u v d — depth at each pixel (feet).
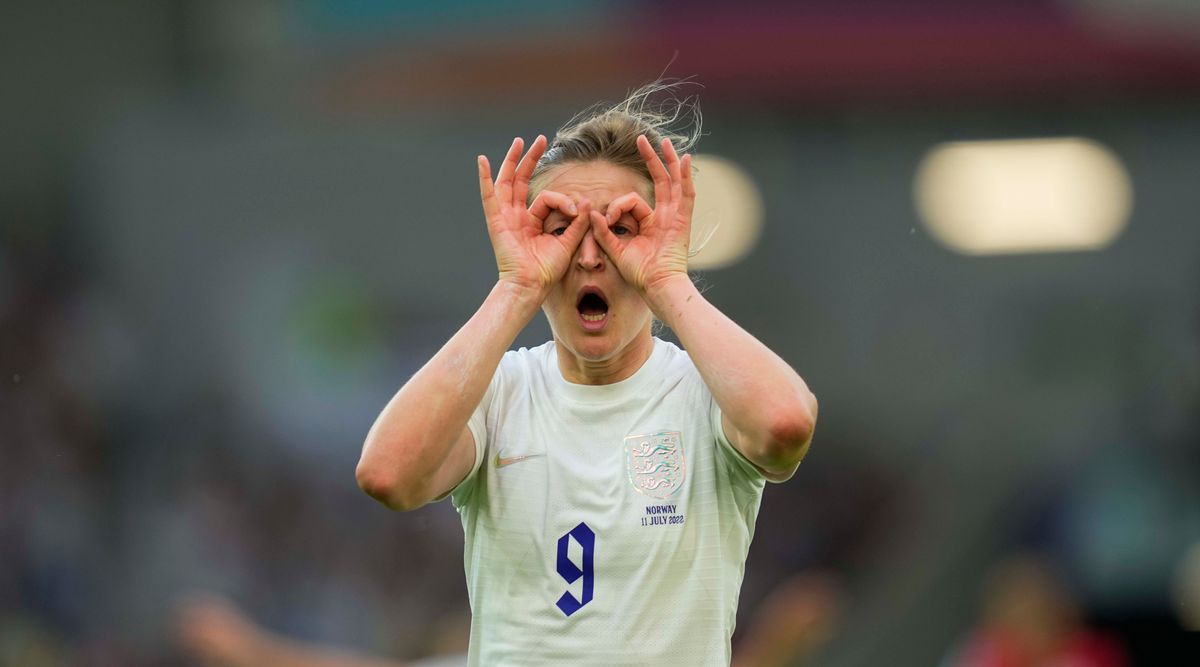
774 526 151.02
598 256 36.09
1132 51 173.99
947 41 174.19
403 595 141.59
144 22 169.07
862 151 175.52
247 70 172.96
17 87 165.37
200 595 142.51
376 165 164.55
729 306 170.40
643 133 38.37
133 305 160.76
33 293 158.30
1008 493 150.10
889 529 151.64
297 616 142.00
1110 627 135.13
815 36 173.78
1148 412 155.74
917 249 172.86
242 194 163.43
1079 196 174.70
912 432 161.79
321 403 158.10
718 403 34.58
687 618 34.65
